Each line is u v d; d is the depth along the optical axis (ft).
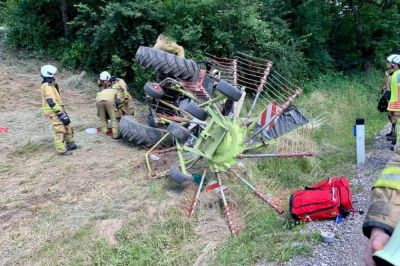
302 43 45.78
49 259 14.34
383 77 51.80
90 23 37.76
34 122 27.02
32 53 40.78
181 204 18.10
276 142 23.67
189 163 20.84
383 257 3.20
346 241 15.19
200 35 37.01
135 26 35.40
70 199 17.92
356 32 53.21
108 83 26.21
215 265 14.79
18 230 15.67
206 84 24.08
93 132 26.35
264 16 44.32
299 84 42.83
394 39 52.85
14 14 41.68
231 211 18.20
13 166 20.84
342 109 35.50
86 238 15.46
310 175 23.06
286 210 18.63
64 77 37.35
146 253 15.07
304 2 47.34
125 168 21.06
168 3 36.73
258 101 30.50
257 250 15.53
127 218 16.79
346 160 24.89
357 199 18.85
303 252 14.99
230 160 19.13
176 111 24.61
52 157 22.13
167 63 23.22
